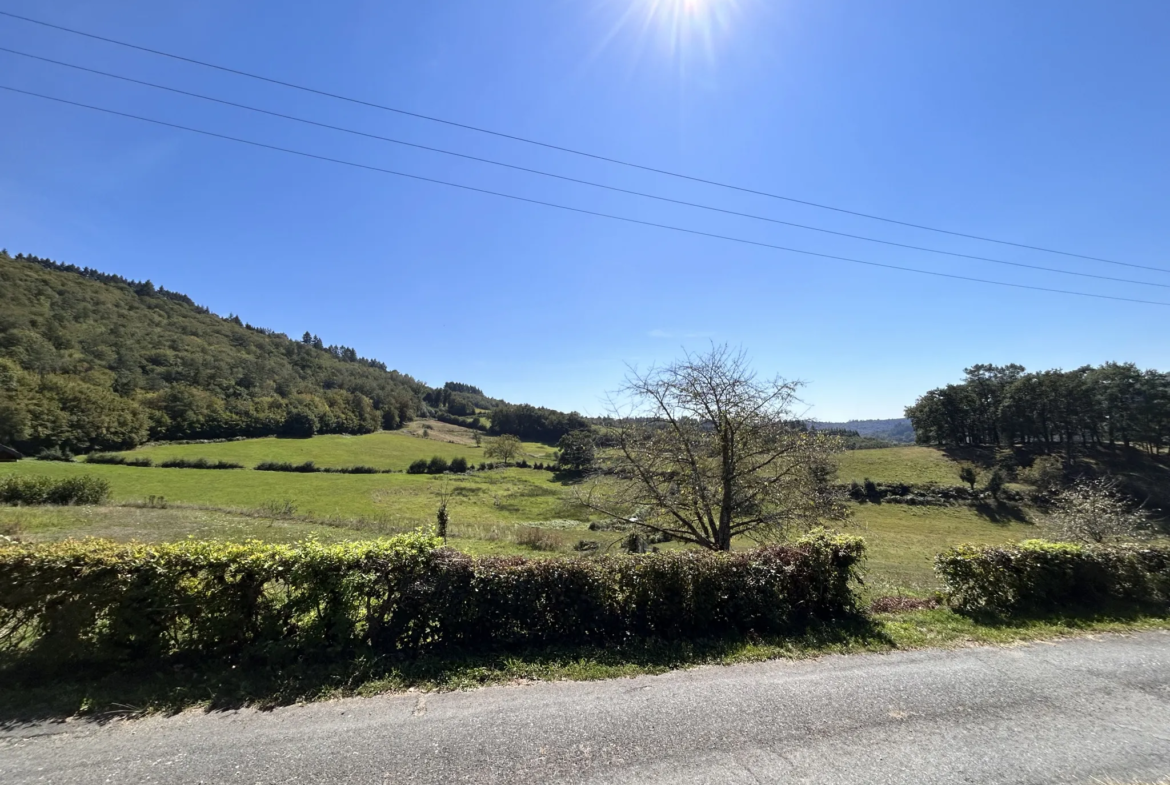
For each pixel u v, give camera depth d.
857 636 6.15
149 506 24.77
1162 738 3.91
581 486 13.14
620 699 4.42
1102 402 55.31
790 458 11.48
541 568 5.92
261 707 4.23
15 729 3.80
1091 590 7.85
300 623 5.18
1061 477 49.75
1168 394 51.47
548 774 3.29
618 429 12.11
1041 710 4.33
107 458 45.41
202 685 4.53
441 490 42.69
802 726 3.96
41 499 23.27
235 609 5.06
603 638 5.82
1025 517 41.91
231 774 3.27
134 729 3.85
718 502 11.54
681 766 3.39
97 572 4.85
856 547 7.17
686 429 11.74
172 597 4.96
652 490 11.59
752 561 6.66
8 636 4.75
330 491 40.19
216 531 19.53
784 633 6.22
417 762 3.41
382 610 5.39
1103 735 3.94
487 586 5.64
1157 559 8.05
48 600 4.75
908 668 5.23
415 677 4.79
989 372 72.44
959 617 7.11
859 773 3.36
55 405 46.19
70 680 4.60
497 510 34.09
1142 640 6.27
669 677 4.92
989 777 3.36
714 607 6.32
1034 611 7.41
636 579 6.09
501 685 4.71
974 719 4.14
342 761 3.42
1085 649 5.91
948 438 73.25
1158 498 44.50
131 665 4.81
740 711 4.20
